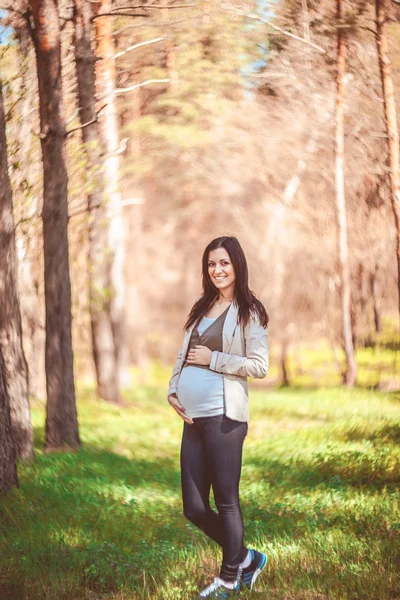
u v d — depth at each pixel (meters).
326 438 10.68
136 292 38.69
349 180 21.17
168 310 44.94
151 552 4.93
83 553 4.92
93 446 10.78
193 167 25.03
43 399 16.92
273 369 31.72
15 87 10.95
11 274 8.58
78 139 13.02
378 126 14.80
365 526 5.51
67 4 11.98
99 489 7.46
